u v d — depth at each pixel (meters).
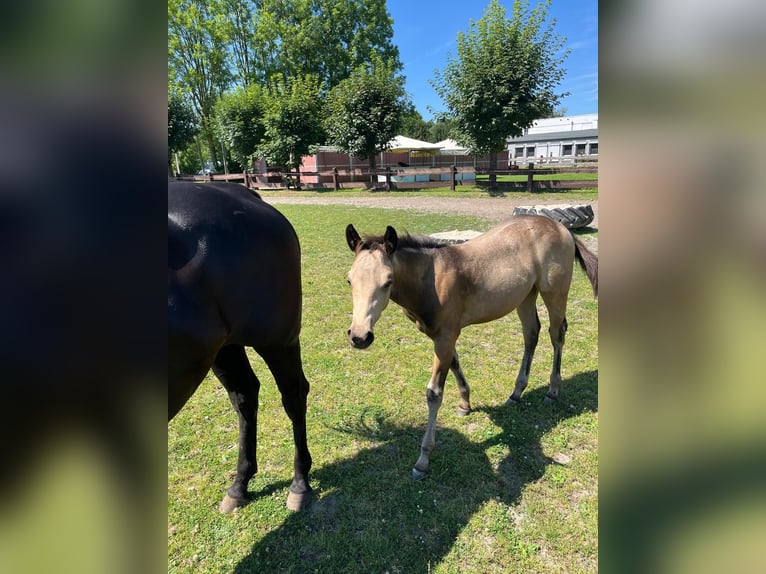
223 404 3.45
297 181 21.56
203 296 1.69
